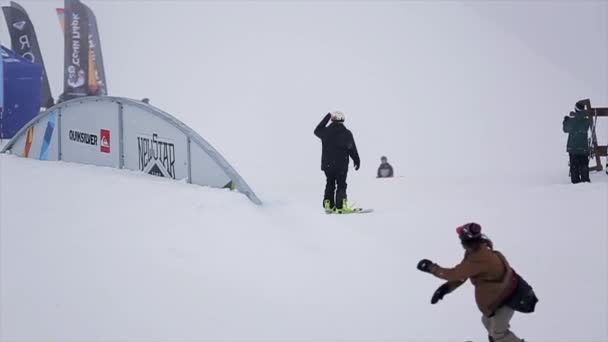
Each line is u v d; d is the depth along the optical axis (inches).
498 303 199.5
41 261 266.1
